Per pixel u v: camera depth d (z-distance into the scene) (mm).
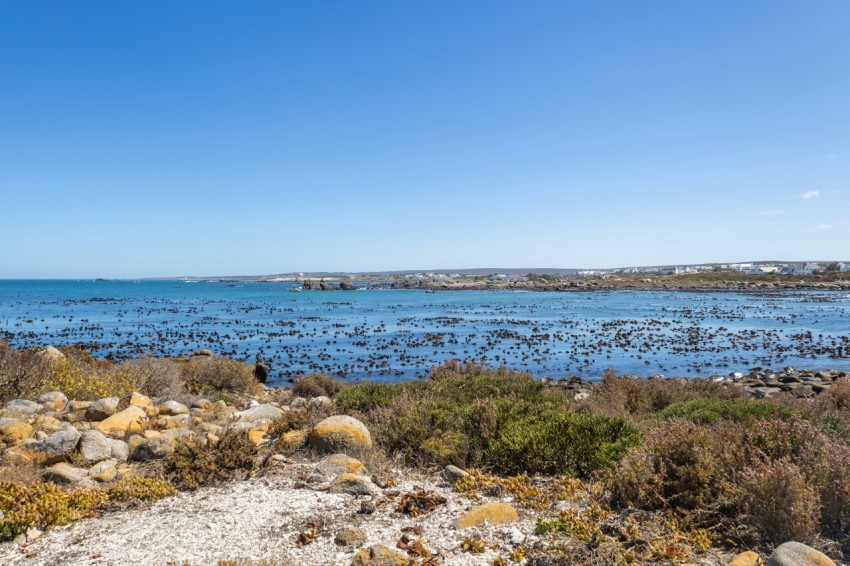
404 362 30312
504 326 50438
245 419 12258
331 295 126812
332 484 7188
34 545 5613
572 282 169250
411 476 7992
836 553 5137
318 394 21062
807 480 5793
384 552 4996
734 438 7227
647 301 91250
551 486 7203
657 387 15602
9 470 7215
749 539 5527
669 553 5094
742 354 33219
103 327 49969
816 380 23656
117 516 6387
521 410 10227
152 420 10953
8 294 126625
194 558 5250
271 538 5695
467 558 5148
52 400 13133
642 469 6512
